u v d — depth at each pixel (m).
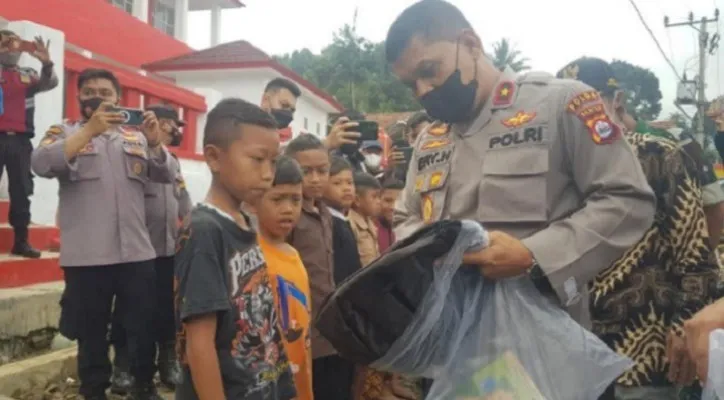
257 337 2.11
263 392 2.10
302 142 3.33
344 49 35.09
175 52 15.47
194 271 1.97
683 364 2.25
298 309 2.83
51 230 5.95
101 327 3.71
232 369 2.03
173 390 4.34
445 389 1.67
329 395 3.37
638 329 2.44
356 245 3.67
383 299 1.67
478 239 1.61
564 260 1.63
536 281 1.69
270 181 2.11
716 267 2.40
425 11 1.80
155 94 8.24
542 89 1.81
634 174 1.70
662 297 2.43
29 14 10.17
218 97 9.61
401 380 4.27
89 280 3.65
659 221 2.45
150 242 3.91
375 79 34.34
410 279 1.68
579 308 1.86
